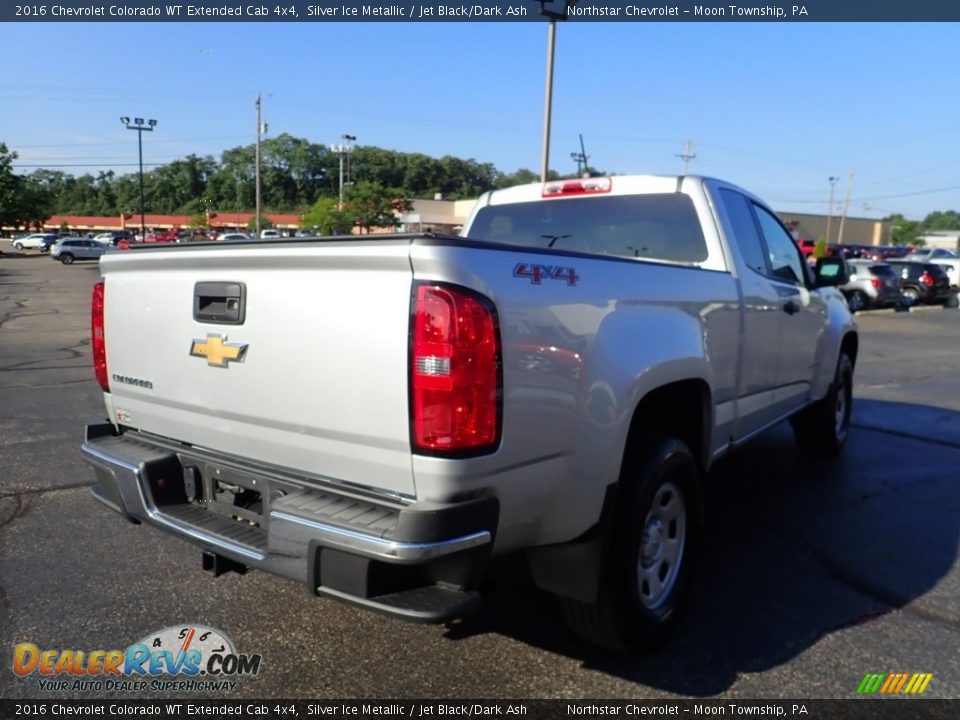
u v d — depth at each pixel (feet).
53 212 343.67
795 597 12.50
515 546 8.73
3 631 11.16
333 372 8.38
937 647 10.94
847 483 18.76
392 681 10.04
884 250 148.56
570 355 8.80
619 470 9.62
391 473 8.14
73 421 24.09
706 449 12.19
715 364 12.30
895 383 34.45
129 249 10.74
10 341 44.93
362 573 7.68
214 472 10.01
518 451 8.25
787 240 17.01
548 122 66.64
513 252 8.35
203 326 9.77
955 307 83.71
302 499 8.55
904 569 13.62
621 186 14.90
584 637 10.49
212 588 12.60
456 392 7.65
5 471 18.65
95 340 11.83
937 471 19.84
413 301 7.71
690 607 12.11
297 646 10.88
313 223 200.23
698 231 13.88
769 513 16.53
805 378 17.57
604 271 9.64
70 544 14.29
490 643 10.99
